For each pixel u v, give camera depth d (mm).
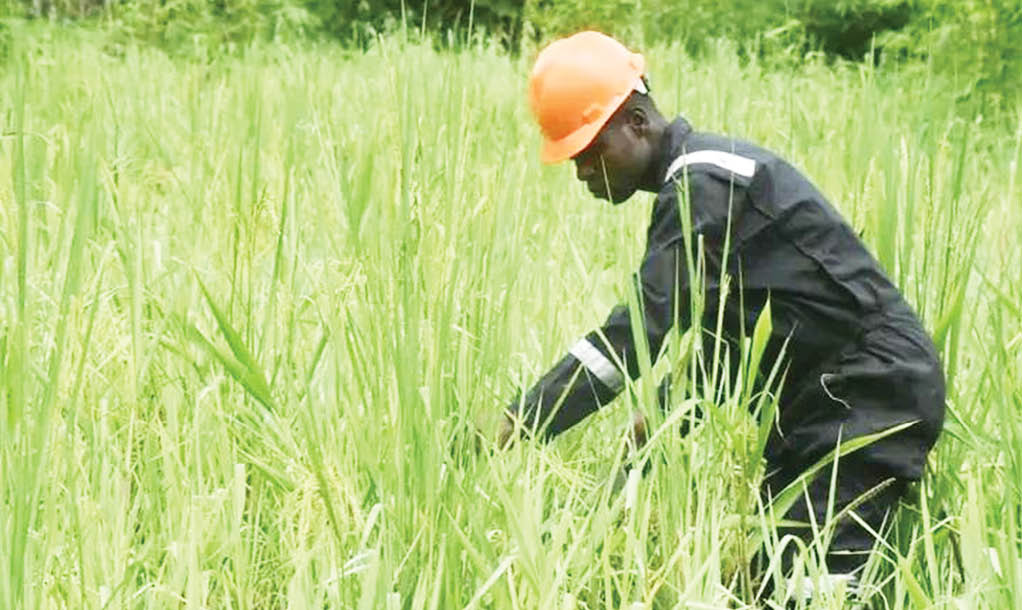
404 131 5062
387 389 3832
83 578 3305
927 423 3971
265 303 4809
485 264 4504
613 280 5750
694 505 3779
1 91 8992
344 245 5203
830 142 8133
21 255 3377
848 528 3980
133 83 10680
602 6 15859
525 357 4508
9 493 3287
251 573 3621
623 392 4242
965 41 11000
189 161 7816
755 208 3932
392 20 17188
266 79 10578
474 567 3412
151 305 4664
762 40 15250
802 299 3959
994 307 4820
